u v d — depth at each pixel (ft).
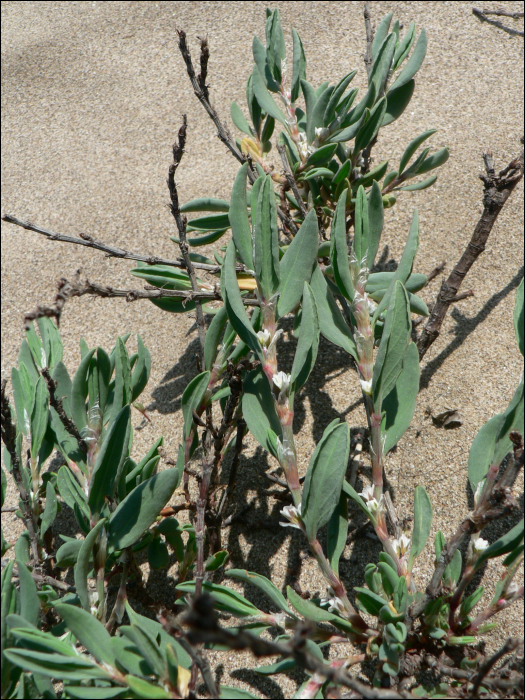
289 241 1.40
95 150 1.87
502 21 1.91
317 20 2.06
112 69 2.13
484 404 1.30
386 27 1.34
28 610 1.09
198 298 1.24
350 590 1.23
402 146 1.61
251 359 1.23
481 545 1.09
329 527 1.14
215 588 1.13
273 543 1.26
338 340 1.16
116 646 1.08
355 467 1.26
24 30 2.39
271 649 0.97
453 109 1.68
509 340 1.35
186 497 1.24
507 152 1.53
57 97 2.09
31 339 1.27
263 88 1.33
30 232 1.70
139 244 1.59
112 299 1.52
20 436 1.24
